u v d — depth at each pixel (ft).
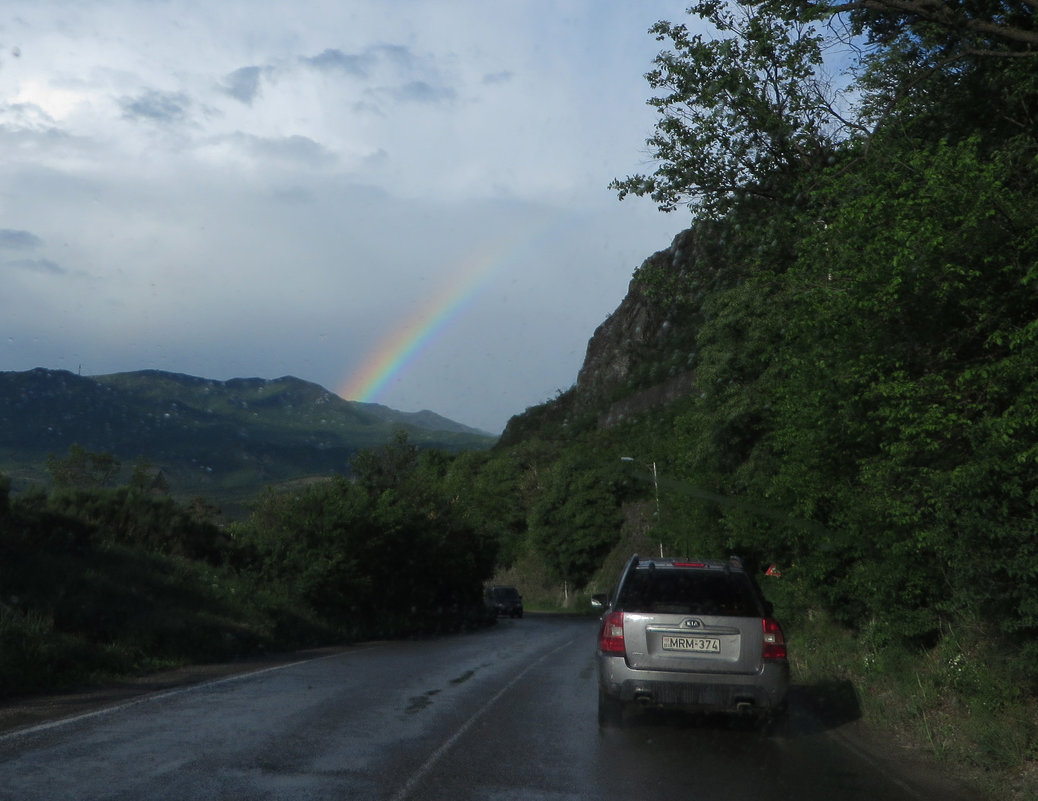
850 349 31.53
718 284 63.72
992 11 40.96
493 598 184.55
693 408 76.28
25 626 40.42
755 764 24.22
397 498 105.70
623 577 29.89
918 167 28.40
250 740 24.77
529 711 31.94
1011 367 24.77
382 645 71.82
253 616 67.56
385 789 19.84
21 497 69.46
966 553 26.81
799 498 44.80
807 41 51.93
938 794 21.13
